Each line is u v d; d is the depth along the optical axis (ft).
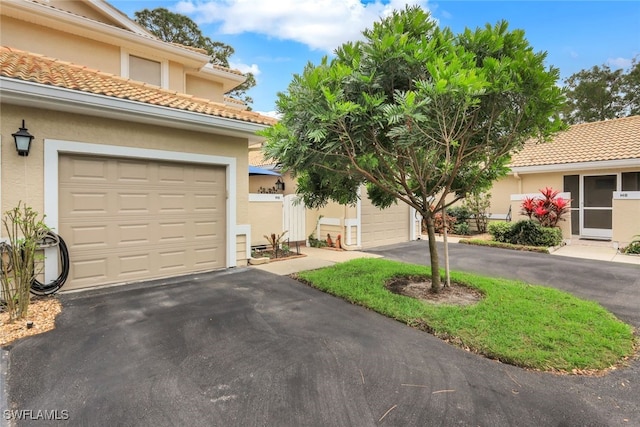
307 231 38.34
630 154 35.01
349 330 13.84
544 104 14.84
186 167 23.24
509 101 14.90
